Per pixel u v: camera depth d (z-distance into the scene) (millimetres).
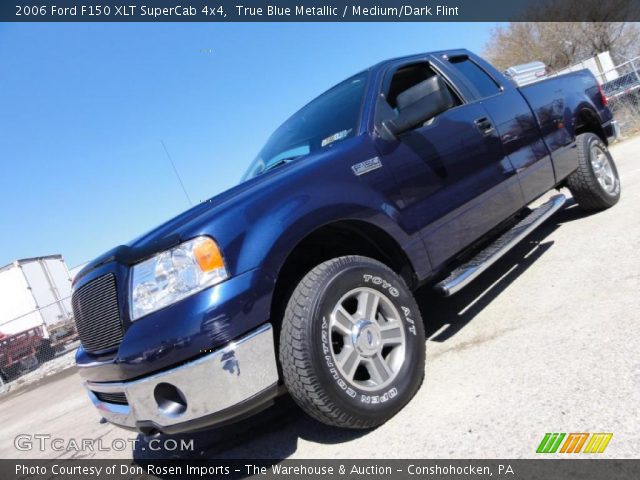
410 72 3514
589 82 5129
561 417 1952
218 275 2057
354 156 2641
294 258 2553
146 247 2207
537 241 4605
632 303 2668
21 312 16453
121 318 2207
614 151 9203
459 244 3027
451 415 2225
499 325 3031
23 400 8695
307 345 2127
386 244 2729
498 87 3977
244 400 2049
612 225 4207
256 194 2299
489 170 3383
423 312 3865
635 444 1693
